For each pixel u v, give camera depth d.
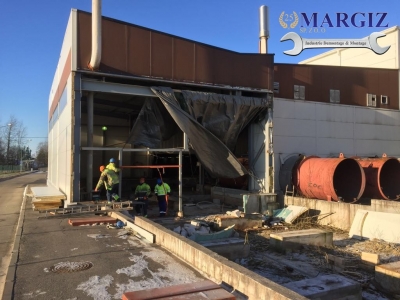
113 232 9.58
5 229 11.84
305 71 21.84
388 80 24.61
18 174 67.44
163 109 16.73
